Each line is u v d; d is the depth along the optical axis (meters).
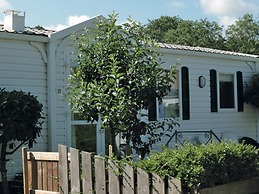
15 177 9.07
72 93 6.54
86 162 5.18
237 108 14.65
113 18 6.75
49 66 9.88
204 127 13.51
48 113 9.87
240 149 5.30
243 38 37.88
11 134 7.91
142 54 6.62
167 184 4.58
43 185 5.81
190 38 38.59
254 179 5.32
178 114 12.80
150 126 6.75
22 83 9.51
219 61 14.12
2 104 7.88
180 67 12.88
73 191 5.29
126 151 6.43
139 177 4.72
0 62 9.21
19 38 9.39
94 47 6.68
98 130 10.67
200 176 4.56
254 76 14.97
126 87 6.34
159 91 6.62
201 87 13.48
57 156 5.68
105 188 4.99
